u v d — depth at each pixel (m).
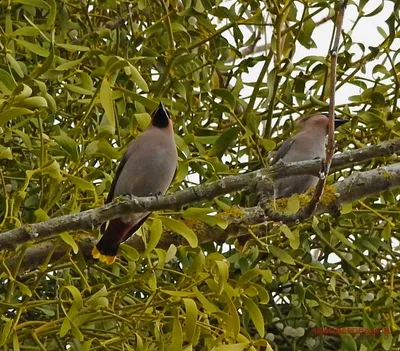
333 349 11.04
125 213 7.23
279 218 7.59
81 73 9.06
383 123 10.50
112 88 8.34
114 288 8.53
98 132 8.77
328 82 11.12
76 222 7.22
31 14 10.27
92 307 8.13
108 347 8.73
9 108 7.73
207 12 10.78
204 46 11.14
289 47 11.03
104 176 9.38
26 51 10.28
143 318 8.35
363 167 10.88
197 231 8.95
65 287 8.23
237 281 8.28
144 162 9.45
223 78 11.63
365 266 10.64
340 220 10.51
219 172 9.55
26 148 9.29
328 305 9.90
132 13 11.05
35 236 7.17
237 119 10.17
